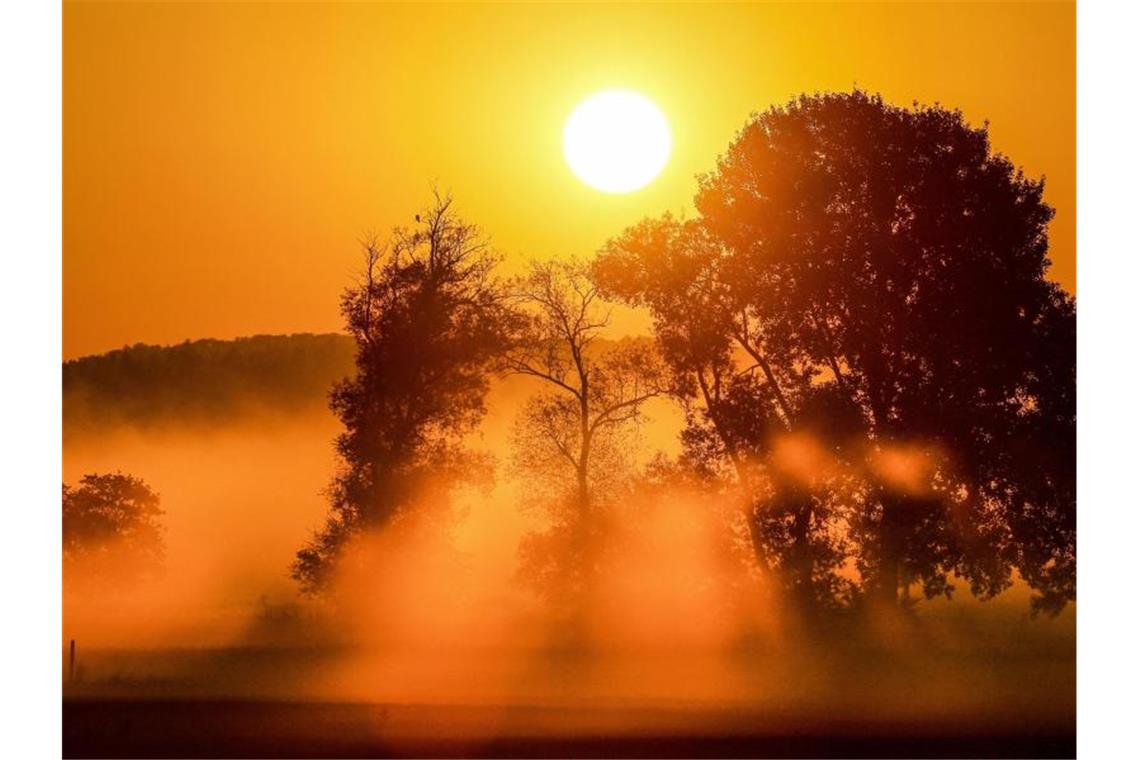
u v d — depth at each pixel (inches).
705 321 3334.2
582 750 2108.8
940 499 3110.2
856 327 3191.4
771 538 3134.8
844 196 3275.1
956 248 3213.6
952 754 2095.2
